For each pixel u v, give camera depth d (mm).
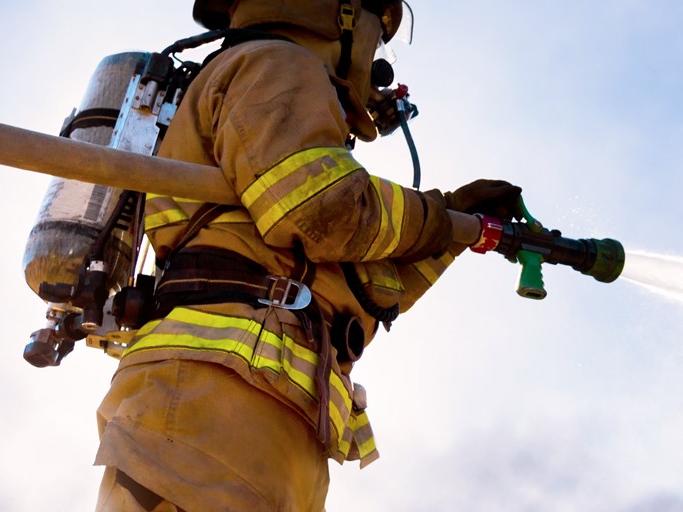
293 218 2594
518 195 3242
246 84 2766
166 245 2814
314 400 2635
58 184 3285
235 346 2562
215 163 2811
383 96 3523
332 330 2791
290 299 2670
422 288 3182
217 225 2730
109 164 2590
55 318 3307
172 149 2881
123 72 3537
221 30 3109
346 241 2639
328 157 2627
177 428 2512
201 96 2869
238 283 2672
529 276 3111
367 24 3201
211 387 2549
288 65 2775
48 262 3188
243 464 2500
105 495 2516
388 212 2748
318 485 2721
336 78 3043
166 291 2730
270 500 2504
